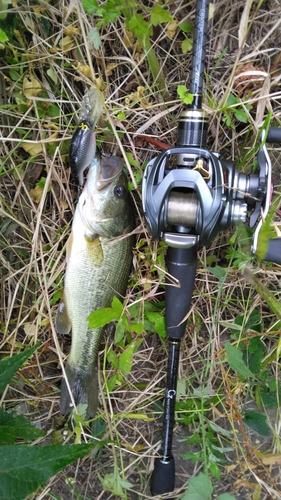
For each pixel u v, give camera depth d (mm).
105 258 385
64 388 414
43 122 397
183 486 438
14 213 416
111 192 358
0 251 418
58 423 437
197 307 435
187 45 386
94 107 341
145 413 431
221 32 399
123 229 380
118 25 385
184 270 358
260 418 409
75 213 372
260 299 430
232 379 432
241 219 320
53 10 377
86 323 401
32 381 440
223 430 410
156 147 405
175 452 446
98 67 393
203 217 311
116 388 442
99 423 432
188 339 438
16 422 372
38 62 390
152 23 331
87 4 320
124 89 404
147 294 409
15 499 292
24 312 432
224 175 317
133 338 422
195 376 438
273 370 445
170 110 391
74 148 337
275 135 321
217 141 405
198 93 329
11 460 296
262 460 390
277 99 401
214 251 432
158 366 447
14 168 393
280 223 359
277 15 399
